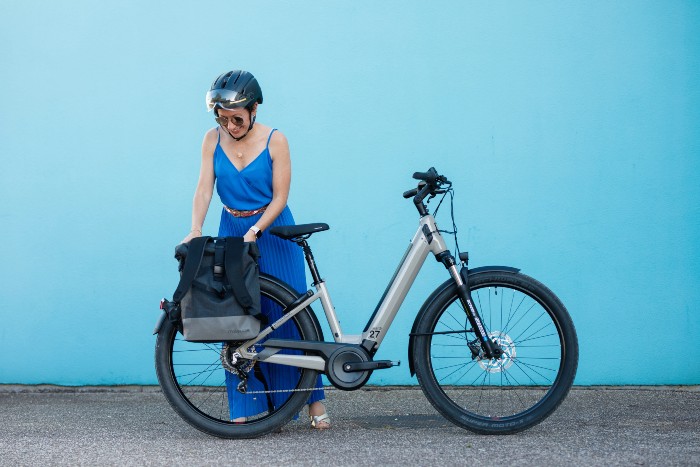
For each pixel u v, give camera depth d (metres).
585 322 5.30
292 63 5.37
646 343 5.28
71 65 5.42
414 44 5.32
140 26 5.39
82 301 5.45
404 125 5.34
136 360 5.43
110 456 3.71
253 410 4.11
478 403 4.74
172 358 4.07
